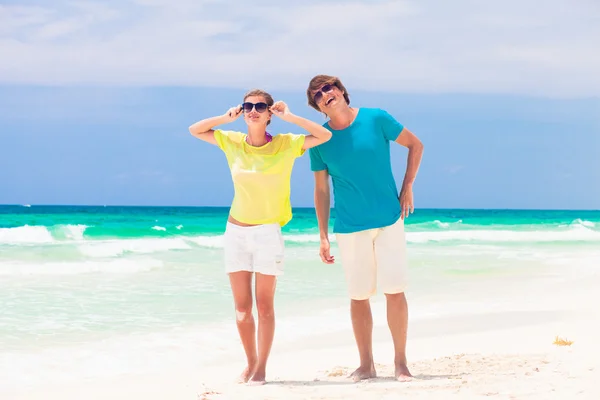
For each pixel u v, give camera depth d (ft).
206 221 137.80
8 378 18.81
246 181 15.07
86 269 47.88
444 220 188.34
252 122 15.05
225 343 24.23
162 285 40.06
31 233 81.87
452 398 12.87
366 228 15.75
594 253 69.21
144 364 20.97
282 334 25.95
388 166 16.19
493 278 44.88
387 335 25.95
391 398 13.10
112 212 202.18
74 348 23.02
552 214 270.05
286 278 43.04
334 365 20.33
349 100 16.55
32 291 36.65
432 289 39.29
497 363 17.83
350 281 16.16
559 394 12.67
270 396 13.57
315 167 16.60
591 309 30.76
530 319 28.48
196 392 14.73
